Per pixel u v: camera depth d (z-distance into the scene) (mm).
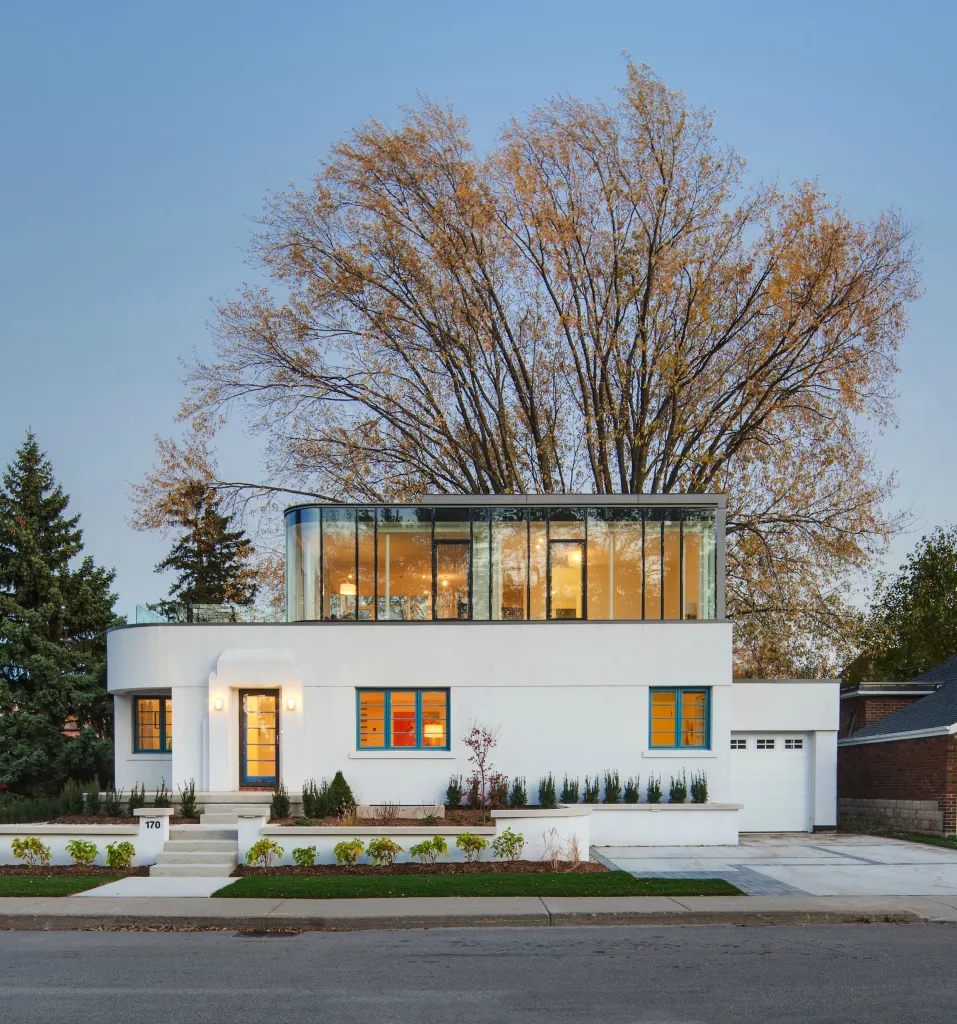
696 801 25375
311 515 26625
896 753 28969
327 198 35656
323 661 25656
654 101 34688
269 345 36094
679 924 16125
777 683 28469
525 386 36875
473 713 25641
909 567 48219
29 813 25672
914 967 12891
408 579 26484
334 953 13844
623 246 34844
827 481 34094
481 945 14391
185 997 11430
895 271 33750
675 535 26781
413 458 36875
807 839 26609
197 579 41906
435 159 35031
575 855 21141
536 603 26453
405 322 35656
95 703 34281
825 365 34125
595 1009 10938
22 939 15008
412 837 21609
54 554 34875
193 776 25422
